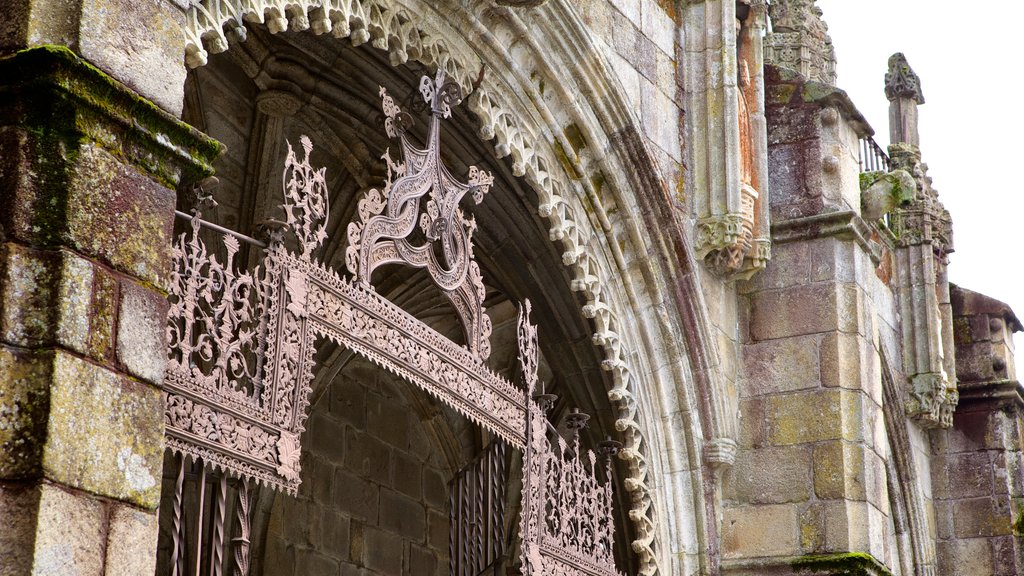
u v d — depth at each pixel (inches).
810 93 591.8
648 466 526.6
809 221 572.4
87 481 265.6
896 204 620.7
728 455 544.1
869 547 534.9
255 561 614.9
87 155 278.1
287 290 367.9
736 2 581.0
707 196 549.0
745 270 565.0
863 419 552.1
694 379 541.3
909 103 795.4
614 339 514.3
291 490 357.1
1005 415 780.6
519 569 452.4
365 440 684.1
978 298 811.4
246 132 578.6
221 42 353.7
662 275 534.0
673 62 557.6
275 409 356.5
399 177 420.2
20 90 274.7
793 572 533.0
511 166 500.1
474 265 450.3
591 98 503.8
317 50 508.4
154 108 291.0
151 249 289.0
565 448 492.4
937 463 783.7
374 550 677.3
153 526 278.2
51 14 282.0
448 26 455.8
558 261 517.0
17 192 271.1
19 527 255.4
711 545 538.6
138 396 280.1
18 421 261.3
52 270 270.2
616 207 519.5
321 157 587.8
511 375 706.2
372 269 402.9
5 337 263.9
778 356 564.1
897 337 760.3
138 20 295.6
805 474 546.0
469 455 727.1
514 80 478.9
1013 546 759.1
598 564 493.4
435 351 423.8
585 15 508.7
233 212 593.3
